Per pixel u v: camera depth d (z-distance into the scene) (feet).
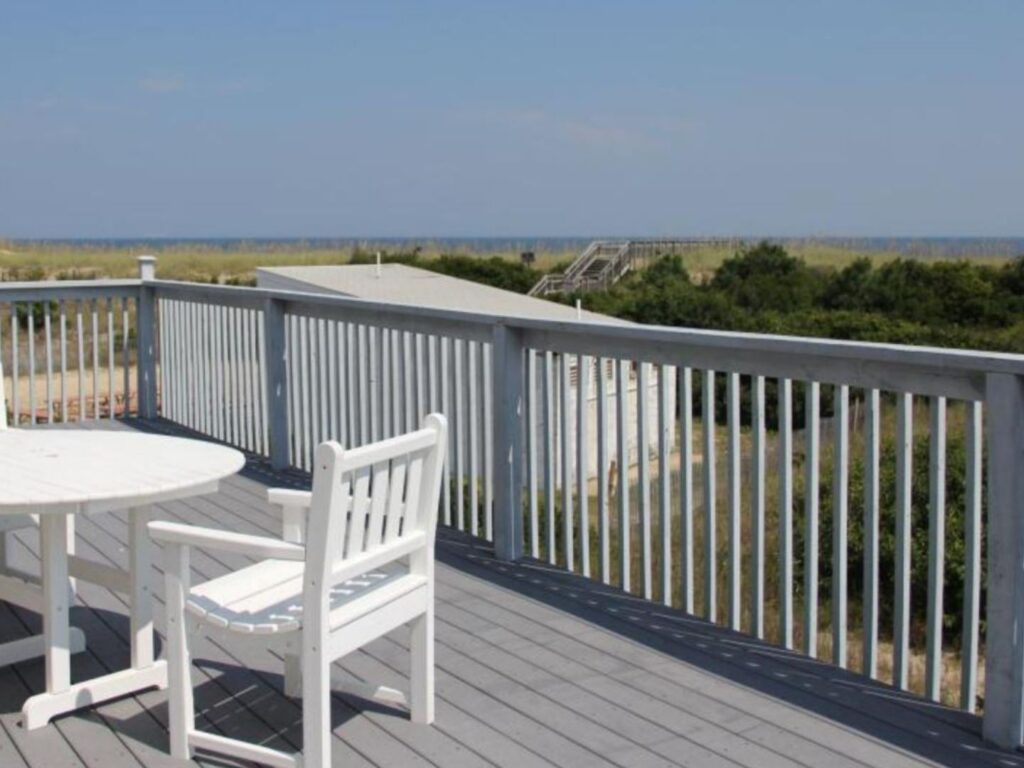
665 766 8.29
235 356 21.74
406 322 16.22
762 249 106.73
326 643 7.65
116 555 14.30
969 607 9.04
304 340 19.22
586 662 10.52
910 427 9.29
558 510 16.11
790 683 9.91
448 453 15.81
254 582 8.80
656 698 9.62
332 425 18.60
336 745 8.66
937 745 8.58
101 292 24.36
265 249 193.88
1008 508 8.19
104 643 10.97
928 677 9.48
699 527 23.38
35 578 11.62
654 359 11.75
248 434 21.58
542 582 13.14
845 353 9.25
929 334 78.89
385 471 8.13
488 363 14.71
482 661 10.57
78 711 9.29
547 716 9.24
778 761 8.34
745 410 31.86
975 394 8.59
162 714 9.27
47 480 9.05
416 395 16.31
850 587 18.20
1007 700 8.40
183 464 9.76
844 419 9.90
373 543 8.20
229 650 10.78
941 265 93.35
